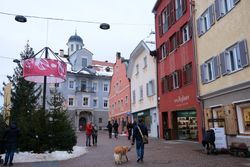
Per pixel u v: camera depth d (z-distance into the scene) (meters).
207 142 14.76
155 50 31.08
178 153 15.24
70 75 63.00
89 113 63.88
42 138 15.38
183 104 24.12
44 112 16.02
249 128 15.49
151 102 32.03
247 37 15.12
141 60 35.91
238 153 13.70
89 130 21.75
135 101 38.06
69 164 12.48
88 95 64.06
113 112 50.19
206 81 20.12
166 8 28.52
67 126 16.14
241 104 15.82
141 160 12.59
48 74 16.19
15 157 14.12
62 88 61.25
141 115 35.44
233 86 16.17
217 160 12.25
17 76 23.48
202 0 20.92
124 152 12.57
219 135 14.98
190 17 22.80
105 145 22.09
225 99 17.52
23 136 15.14
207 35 20.03
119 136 36.53
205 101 20.50
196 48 21.86
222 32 17.86
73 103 62.41
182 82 24.53
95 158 14.37
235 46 16.44
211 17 19.22
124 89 43.56
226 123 17.19
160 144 21.38
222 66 17.69
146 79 33.94
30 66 16.17
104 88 66.69
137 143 12.71
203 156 13.73
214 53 18.95
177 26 25.72
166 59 28.22
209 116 19.61
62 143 15.63
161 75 29.47
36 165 12.28
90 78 65.25
